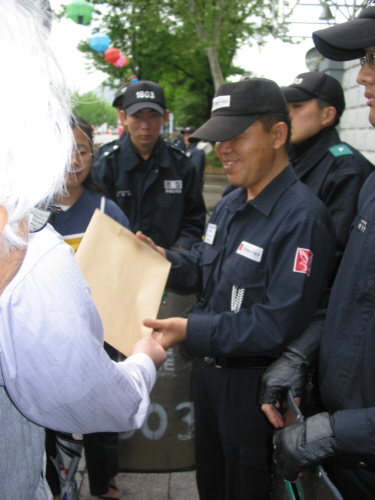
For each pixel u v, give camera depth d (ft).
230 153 4.96
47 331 2.23
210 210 30.50
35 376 2.27
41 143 1.91
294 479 3.52
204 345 4.75
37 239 2.36
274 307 4.57
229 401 5.24
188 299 7.30
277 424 4.48
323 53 4.28
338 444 3.29
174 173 9.17
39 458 2.57
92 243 4.70
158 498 7.25
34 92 1.87
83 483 7.46
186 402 7.38
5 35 1.83
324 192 7.05
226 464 5.53
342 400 3.73
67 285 2.33
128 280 4.74
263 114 4.84
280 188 5.01
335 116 7.50
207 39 45.39
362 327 3.62
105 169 9.14
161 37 56.90
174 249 8.68
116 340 4.44
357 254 3.78
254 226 5.08
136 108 8.47
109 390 2.47
